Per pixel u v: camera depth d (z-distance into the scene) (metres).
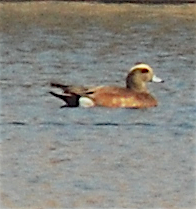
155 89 18.42
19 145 15.30
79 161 14.59
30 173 14.06
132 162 14.65
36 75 19.56
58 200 13.11
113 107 17.06
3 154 14.91
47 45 22.92
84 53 22.02
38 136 15.69
